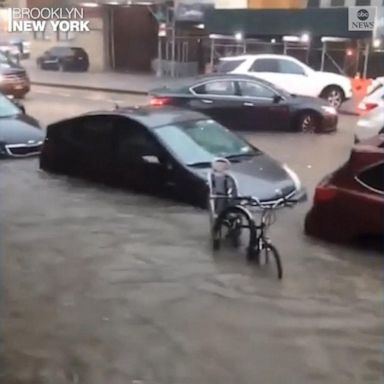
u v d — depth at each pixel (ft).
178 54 121.08
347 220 28.60
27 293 23.98
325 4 116.88
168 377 18.34
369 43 101.60
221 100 60.54
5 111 51.08
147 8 131.95
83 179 40.42
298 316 22.25
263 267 26.43
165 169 35.68
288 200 32.78
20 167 44.52
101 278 25.44
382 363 19.26
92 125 39.70
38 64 137.18
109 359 19.31
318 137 59.26
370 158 28.22
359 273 25.96
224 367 18.90
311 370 18.79
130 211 34.04
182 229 31.04
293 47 104.42
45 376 18.39
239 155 36.24
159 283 24.91
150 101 63.41
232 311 22.59
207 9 111.55
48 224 32.17
